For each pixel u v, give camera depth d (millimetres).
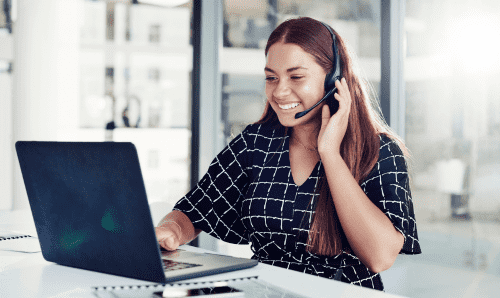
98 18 3084
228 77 3070
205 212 1306
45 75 3053
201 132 3025
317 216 1093
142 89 3105
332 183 1021
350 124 1145
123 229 755
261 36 3145
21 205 2943
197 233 1293
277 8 3182
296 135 1235
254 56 3102
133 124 3107
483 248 3631
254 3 3145
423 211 4027
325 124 1112
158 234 1051
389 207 1045
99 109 3111
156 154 3029
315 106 1153
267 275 824
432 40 3381
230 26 3094
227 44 3082
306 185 1149
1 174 2996
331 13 3205
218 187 1332
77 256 852
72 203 818
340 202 1001
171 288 723
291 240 1120
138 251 750
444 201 3986
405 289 2881
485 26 3414
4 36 3078
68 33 3092
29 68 3045
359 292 714
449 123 3525
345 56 1189
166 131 3064
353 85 1189
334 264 1081
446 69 3404
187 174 3041
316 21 1186
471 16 3398
